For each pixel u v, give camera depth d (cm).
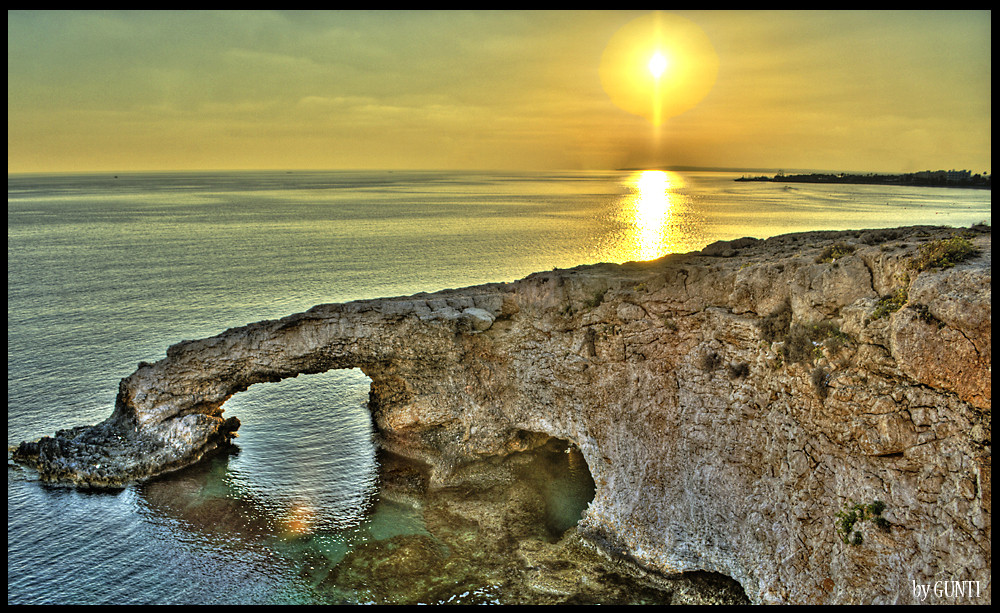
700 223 18200
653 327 3359
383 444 4669
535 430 4106
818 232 3978
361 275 10731
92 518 3716
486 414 4216
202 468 4322
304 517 3741
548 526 3591
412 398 4450
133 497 3950
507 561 3306
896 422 2228
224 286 9725
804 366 2588
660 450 3316
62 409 5103
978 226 3194
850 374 2403
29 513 3750
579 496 3844
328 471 4281
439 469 4225
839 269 2619
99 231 17338
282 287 9669
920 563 2127
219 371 4478
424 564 3291
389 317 4312
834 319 2580
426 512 3781
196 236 16375
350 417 5150
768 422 2806
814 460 2536
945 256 2350
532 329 4022
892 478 2250
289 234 16925
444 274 10844
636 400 3444
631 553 3272
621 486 3469
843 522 2372
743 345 2952
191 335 7062
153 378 4462
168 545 3469
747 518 2889
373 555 3369
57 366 6050
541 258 12550
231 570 3272
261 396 5559
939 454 2117
